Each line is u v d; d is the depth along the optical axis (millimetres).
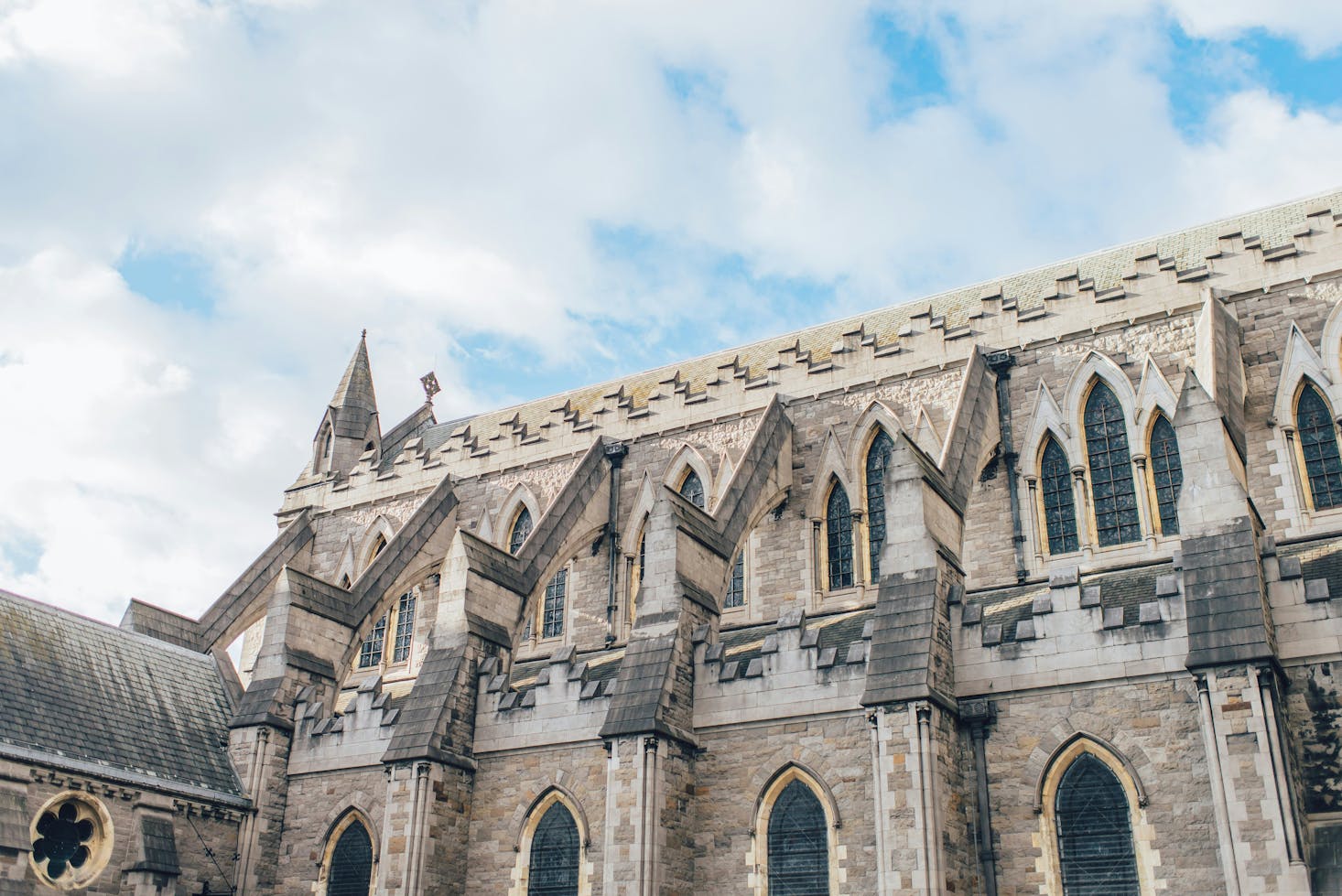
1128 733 28875
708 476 45406
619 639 44500
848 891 30391
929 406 42062
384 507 53906
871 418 42844
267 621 42594
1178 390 37688
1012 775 29875
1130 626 29672
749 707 33594
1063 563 37781
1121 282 41250
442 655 38281
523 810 35844
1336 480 34938
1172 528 36688
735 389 46375
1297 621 28125
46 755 34406
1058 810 29344
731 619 42344
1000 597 37531
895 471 33312
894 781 29016
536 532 43344
